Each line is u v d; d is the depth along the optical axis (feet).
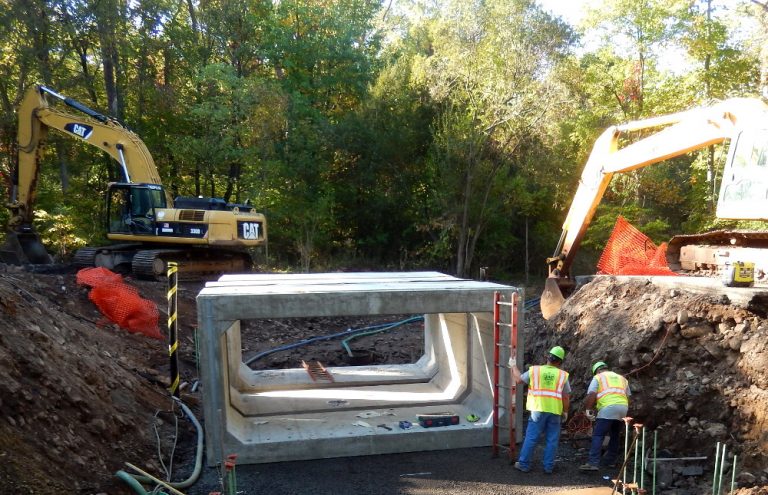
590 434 25.07
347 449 23.61
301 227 79.97
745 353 22.06
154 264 50.26
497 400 23.54
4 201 72.84
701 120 31.76
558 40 75.15
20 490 15.37
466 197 77.36
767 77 70.69
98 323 34.04
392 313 23.47
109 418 21.86
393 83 85.81
